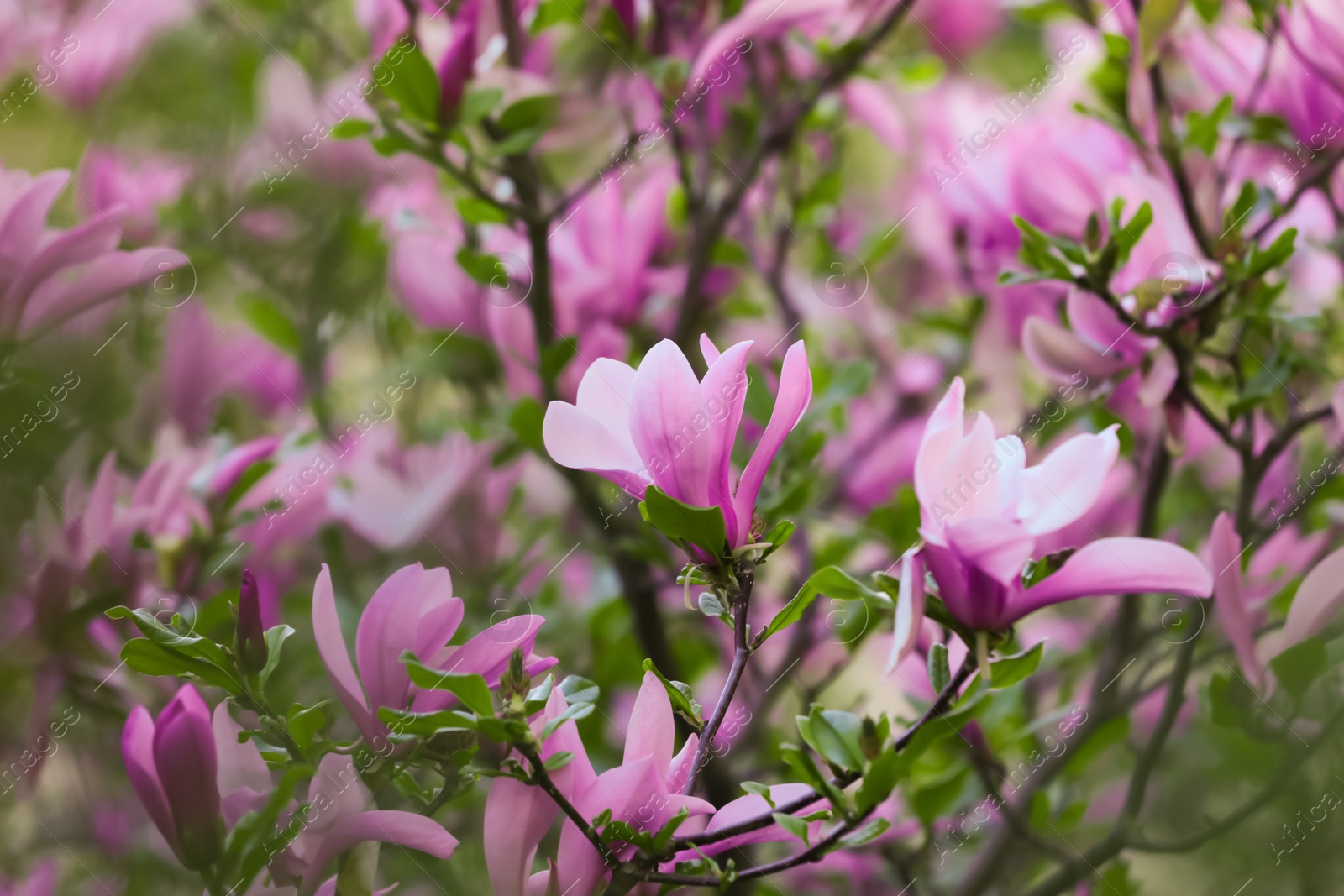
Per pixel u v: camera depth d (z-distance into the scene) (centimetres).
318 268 179
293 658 169
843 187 212
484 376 184
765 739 181
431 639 151
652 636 177
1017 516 149
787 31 182
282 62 177
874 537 177
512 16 171
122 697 165
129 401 171
